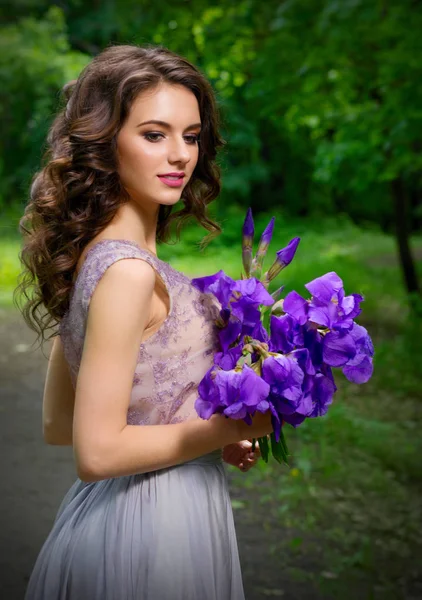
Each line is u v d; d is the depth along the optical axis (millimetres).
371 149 12469
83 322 2104
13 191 23672
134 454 2035
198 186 2535
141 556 2172
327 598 4691
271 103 12797
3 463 6480
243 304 2059
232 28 13023
